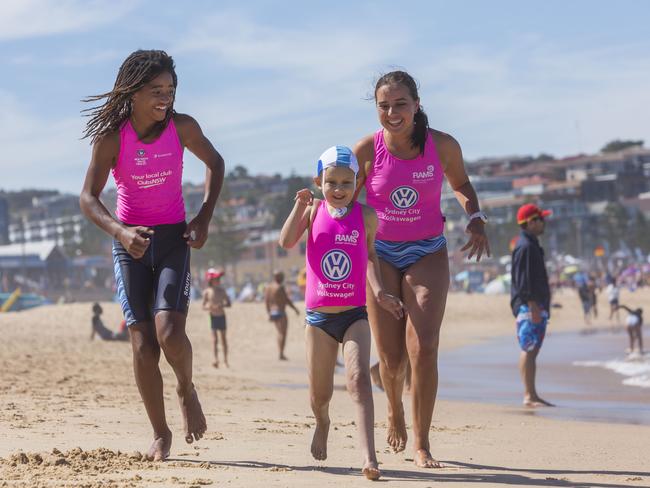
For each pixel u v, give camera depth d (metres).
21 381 15.42
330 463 7.62
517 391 18.22
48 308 53.03
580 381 20.44
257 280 162.88
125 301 7.54
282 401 14.17
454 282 132.75
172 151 7.57
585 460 8.31
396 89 7.75
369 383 6.89
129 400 12.86
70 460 7.30
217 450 8.18
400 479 6.84
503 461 8.15
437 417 12.39
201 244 7.58
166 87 7.40
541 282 14.17
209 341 39.00
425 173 7.91
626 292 94.62
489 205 187.75
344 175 7.16
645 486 6.88
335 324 7.18
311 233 7.25
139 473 6.84
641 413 13.45
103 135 7.42
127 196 7.56
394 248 7.95
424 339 7.60
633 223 183.12
